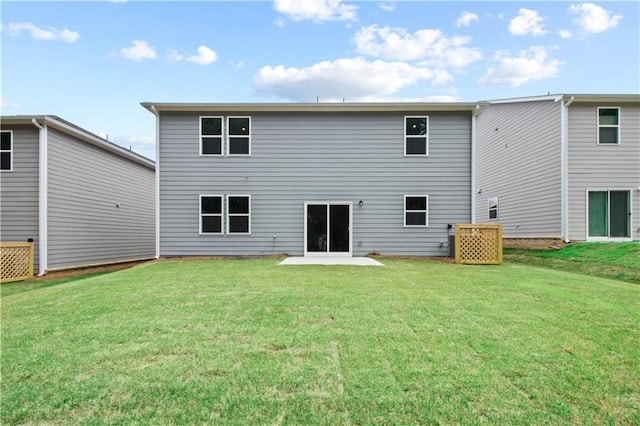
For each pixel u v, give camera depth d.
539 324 4.22
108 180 13.95
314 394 2.69
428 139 11.74
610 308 4.90
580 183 12.21
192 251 11.66
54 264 10.92
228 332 3.99
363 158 11.79
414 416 2.43
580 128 12.28
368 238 11.73
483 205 17.72
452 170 11.72
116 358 3.34
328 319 4.42
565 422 2.38
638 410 2.52
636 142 12.20
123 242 15.06
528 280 7.02
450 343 3.64
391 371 3.04
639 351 3.46
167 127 11.70
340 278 7.16
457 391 2.73
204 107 11.52
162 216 11.65
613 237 12.11
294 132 11.84
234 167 11.75
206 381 2.89
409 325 4.18
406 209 11.73
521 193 14.62
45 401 2.64
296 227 11.74
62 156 11.30
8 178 10.54
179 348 3.55
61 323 4.41
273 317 4.51
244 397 2.66
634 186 12.11
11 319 4.61
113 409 2.54
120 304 5.26
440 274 7.77
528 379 2.91
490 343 3.64
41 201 10.44
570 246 11.71
